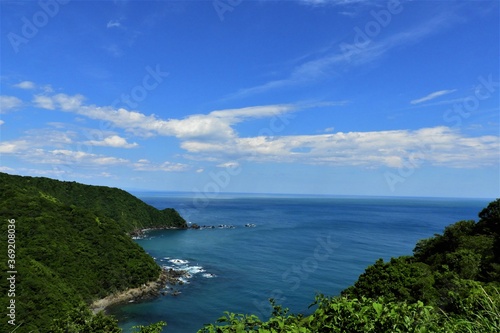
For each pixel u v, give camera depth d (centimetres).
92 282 6328
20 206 7631
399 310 535
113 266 6988
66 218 8031
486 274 3306
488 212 4966
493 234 4447
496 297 612
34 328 4259
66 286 5678
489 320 557
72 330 3459
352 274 7744
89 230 7906
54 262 6250
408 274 3203
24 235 6719
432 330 519
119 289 6619
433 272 3584
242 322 540
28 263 5550
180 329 5153
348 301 571
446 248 4800
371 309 541
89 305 5797
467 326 541
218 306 6038
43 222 7312
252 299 6334
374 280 3177
